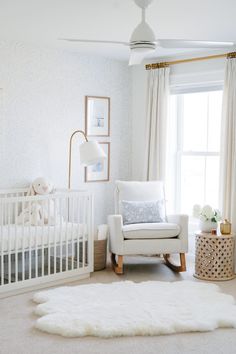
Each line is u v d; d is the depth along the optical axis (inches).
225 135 208.4
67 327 136.4
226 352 125.4
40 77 213.0
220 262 195.5
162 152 234.5
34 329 139.9
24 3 149.8
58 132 221.1
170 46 146.3
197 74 225.6
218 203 220.1
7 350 125.7
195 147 238.5
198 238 199.0
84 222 197.5
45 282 181.9
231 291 179.2
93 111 235.1
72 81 225.6
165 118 233.9
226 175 208.7
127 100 251.0
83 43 205.6
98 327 136.8
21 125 206.8
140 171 251.1
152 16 163.0
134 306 155.3
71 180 228.2
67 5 151.8
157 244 197.6
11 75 202.5
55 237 184.7
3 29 181.8
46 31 184.9
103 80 239.0
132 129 253.9
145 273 204.8
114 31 184.7
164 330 136.3
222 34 188.9
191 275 202.2
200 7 152.8
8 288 169.5
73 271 191.6
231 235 197.5
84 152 208.4
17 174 206.1
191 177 239.9
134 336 135.5
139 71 249.0
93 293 169.9
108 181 244.7
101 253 208.5
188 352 125.4
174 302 160.1
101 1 147.0
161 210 212.4
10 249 170.9
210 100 232.2
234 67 206.5
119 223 196.2
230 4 149.8
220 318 143.6
